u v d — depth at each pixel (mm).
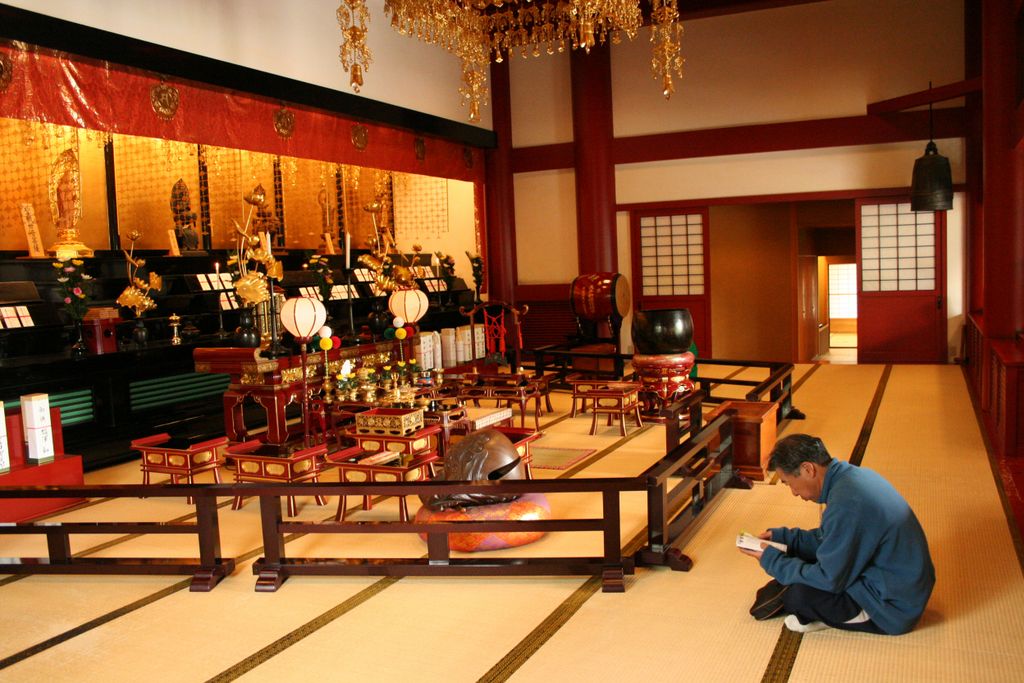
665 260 10805
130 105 6227
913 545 2723
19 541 4336
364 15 6027
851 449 5535
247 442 5023
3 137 7859
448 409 5363
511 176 11273
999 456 5172
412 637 2988
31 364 5555
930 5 9414
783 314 11930
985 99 6316
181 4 6559
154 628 3166
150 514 4758
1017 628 2830
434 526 3443
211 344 7102
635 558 3553
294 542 4105
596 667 2707
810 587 2812
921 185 8539
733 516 4207
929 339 9688
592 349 9305
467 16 6637
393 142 9172
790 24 9945
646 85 10617
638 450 5875
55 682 2770
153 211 9578
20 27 5312
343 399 5520
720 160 10359
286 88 7492
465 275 12125
